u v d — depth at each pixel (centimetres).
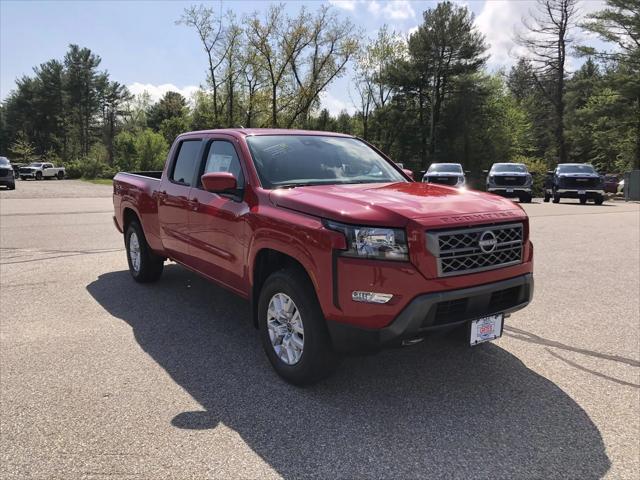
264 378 384
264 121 4350
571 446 293
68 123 8912
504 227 344
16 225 1254
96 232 1138
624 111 4125
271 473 267
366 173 472
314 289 346
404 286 309
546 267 779
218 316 534
